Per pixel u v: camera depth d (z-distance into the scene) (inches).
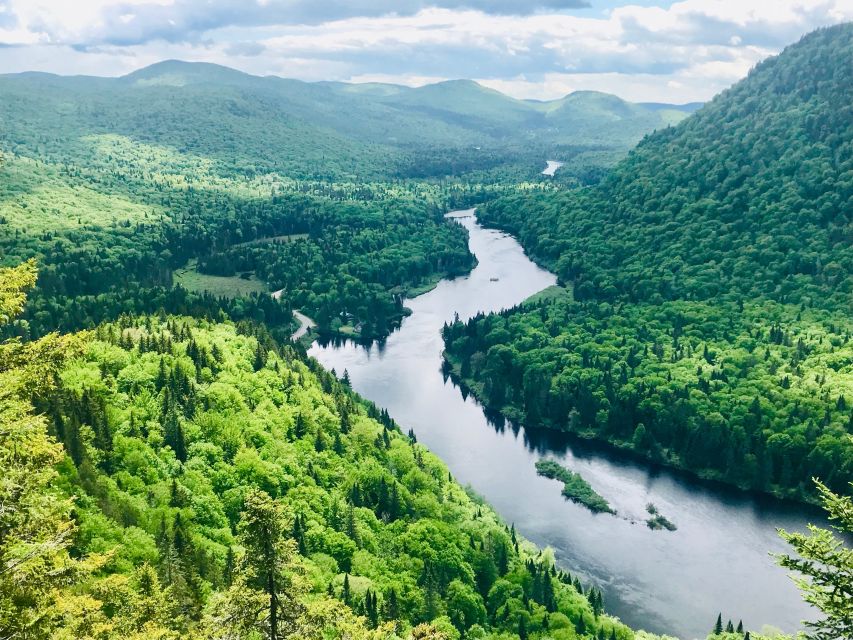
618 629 5191.9
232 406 6633.9
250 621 1855.3
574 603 5344.5
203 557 4352.9
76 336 1596.9
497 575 5605.3
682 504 7519.7
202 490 5428.2
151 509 4904.0
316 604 1941.4
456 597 5132.9
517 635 4886.8
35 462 1534.2
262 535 1868.8
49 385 1565.0
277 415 6815.9
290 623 1892.2
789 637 1663.4
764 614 5772.6
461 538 5802.2
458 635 4660.4
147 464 5428.2
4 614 1440.7
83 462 4776.1
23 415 1515.7
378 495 6318.9
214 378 7086.6
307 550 5118.1
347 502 6043.3
